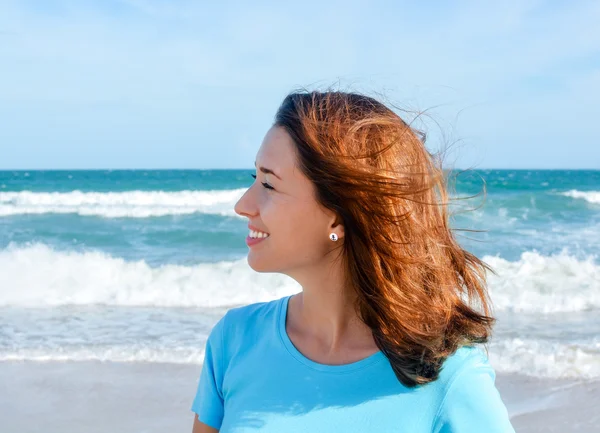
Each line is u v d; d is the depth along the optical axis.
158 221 20.52
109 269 10.65
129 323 7.83
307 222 1.41
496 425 1.24
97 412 5.05
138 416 5.00
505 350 6.45
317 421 1.35
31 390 5.52
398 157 1.41
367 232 1.36
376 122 1.40
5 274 10.21
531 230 18.41
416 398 1.30
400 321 1.32
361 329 1.45
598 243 15.80
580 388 5.49
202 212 22.39
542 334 7.20
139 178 54.78
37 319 8.05
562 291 9.41
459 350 1.32
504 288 9.59
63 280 10.05
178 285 9.86
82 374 5.90
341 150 1.36
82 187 40.22
